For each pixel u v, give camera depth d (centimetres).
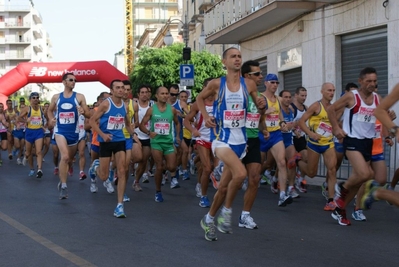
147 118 1014
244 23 1906
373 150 784
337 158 997
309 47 1738
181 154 1404
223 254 602
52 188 1206
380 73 1488
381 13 1444
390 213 888
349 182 765
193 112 880
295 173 1062
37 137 1445
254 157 733
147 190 1196
